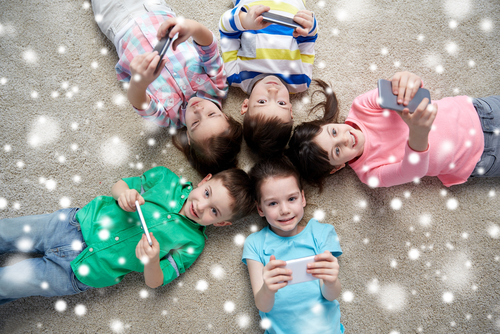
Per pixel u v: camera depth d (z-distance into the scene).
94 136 1.16
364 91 1.21
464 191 1.18
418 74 1.20
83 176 1.15
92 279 1.03
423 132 0.86
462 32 1.20
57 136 1.15
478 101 1.08
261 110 1.02
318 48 1.21
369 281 1.15
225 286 1.15
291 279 0.84
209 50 1.03
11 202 1.12
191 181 1.18
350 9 1.21
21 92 1.15
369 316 1.14
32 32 1.16
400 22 1.21
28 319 1.10
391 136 1.07
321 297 1.02
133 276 1.13
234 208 1.02
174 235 1.06
